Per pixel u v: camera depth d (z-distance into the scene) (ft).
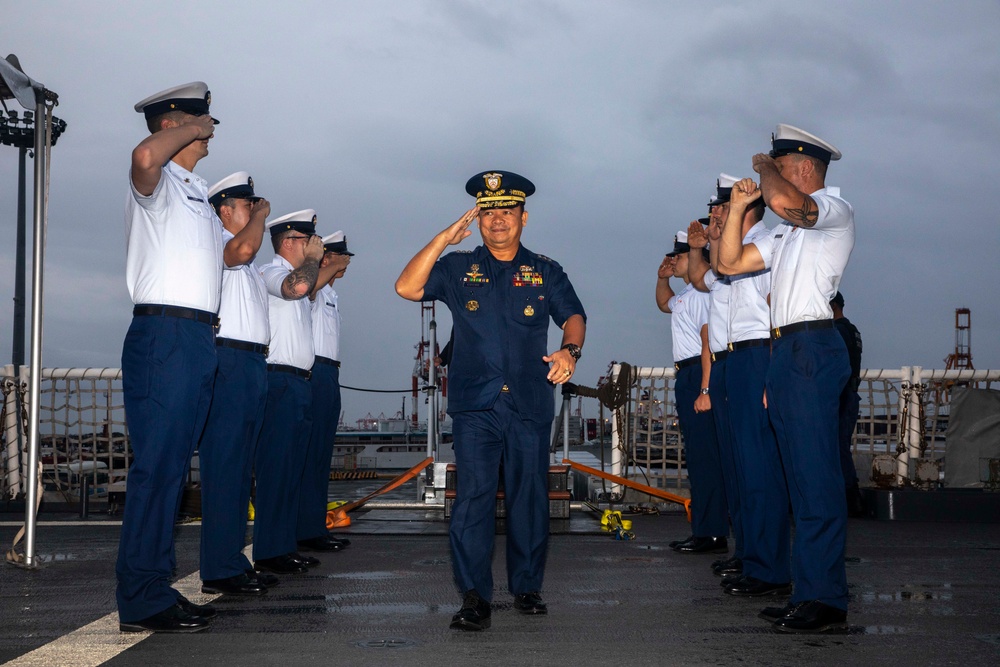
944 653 10.34
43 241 16.83
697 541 19.25
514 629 11.57
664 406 30.83
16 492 30.22
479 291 12.77
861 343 26.91
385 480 53.62
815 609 11.55
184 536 21.77
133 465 11.82
